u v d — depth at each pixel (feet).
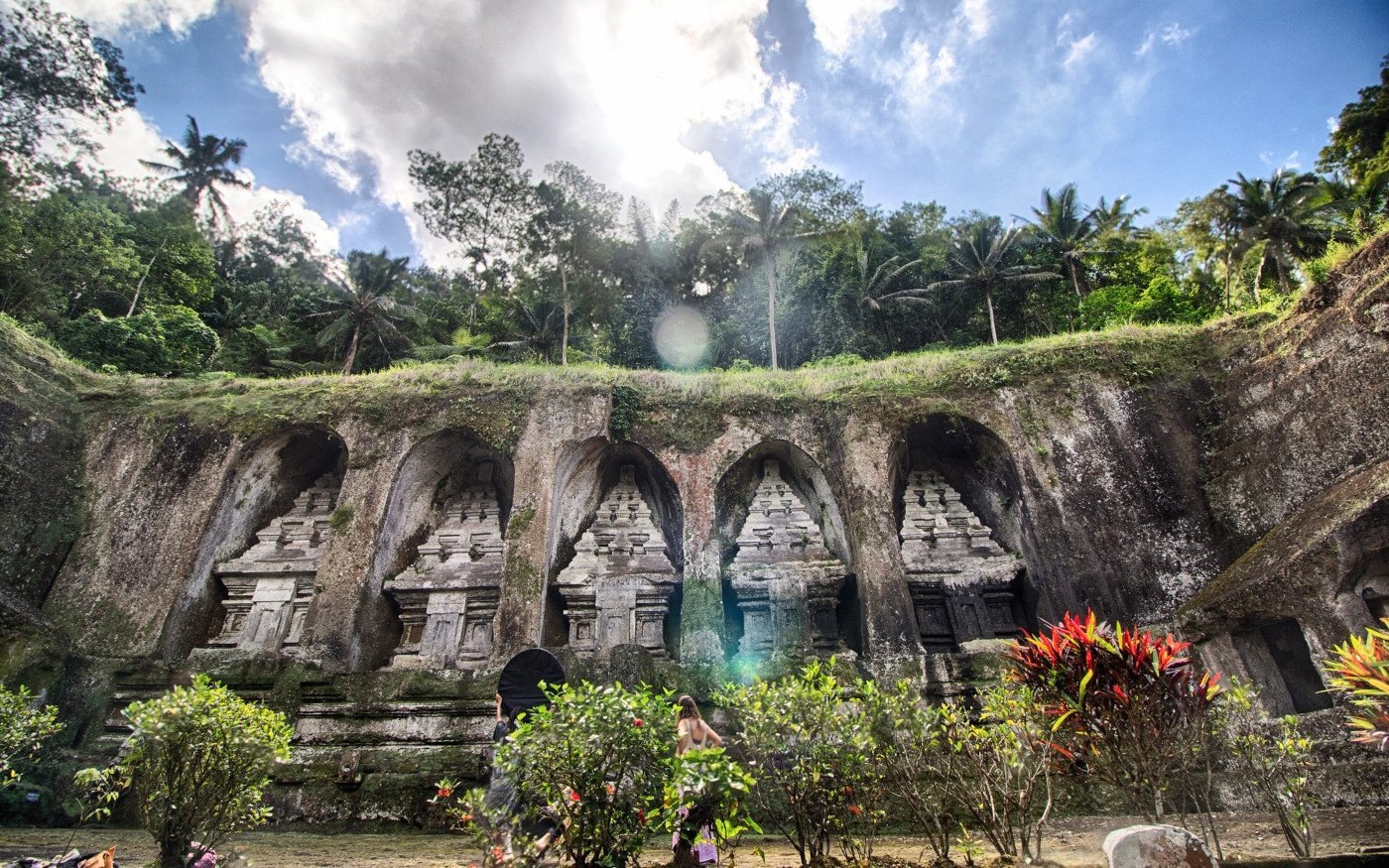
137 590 39.55
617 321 125.39
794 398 46.29
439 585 42.57
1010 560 42.34
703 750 14.84
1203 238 100.58
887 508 41.42
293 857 22.54
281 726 18.45
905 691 19.76
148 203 123.34
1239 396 40.14
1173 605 36.06
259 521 45.93
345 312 109.70
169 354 79.15
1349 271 35.70
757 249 102.73
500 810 14.88
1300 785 17.97
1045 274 102.17
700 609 39.45
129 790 32.37
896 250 118.93
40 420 42.47
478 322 135.74
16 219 82.38
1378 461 31.12
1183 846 11.75
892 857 19.76
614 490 47.60
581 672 35.86
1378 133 76.18
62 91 78.18
